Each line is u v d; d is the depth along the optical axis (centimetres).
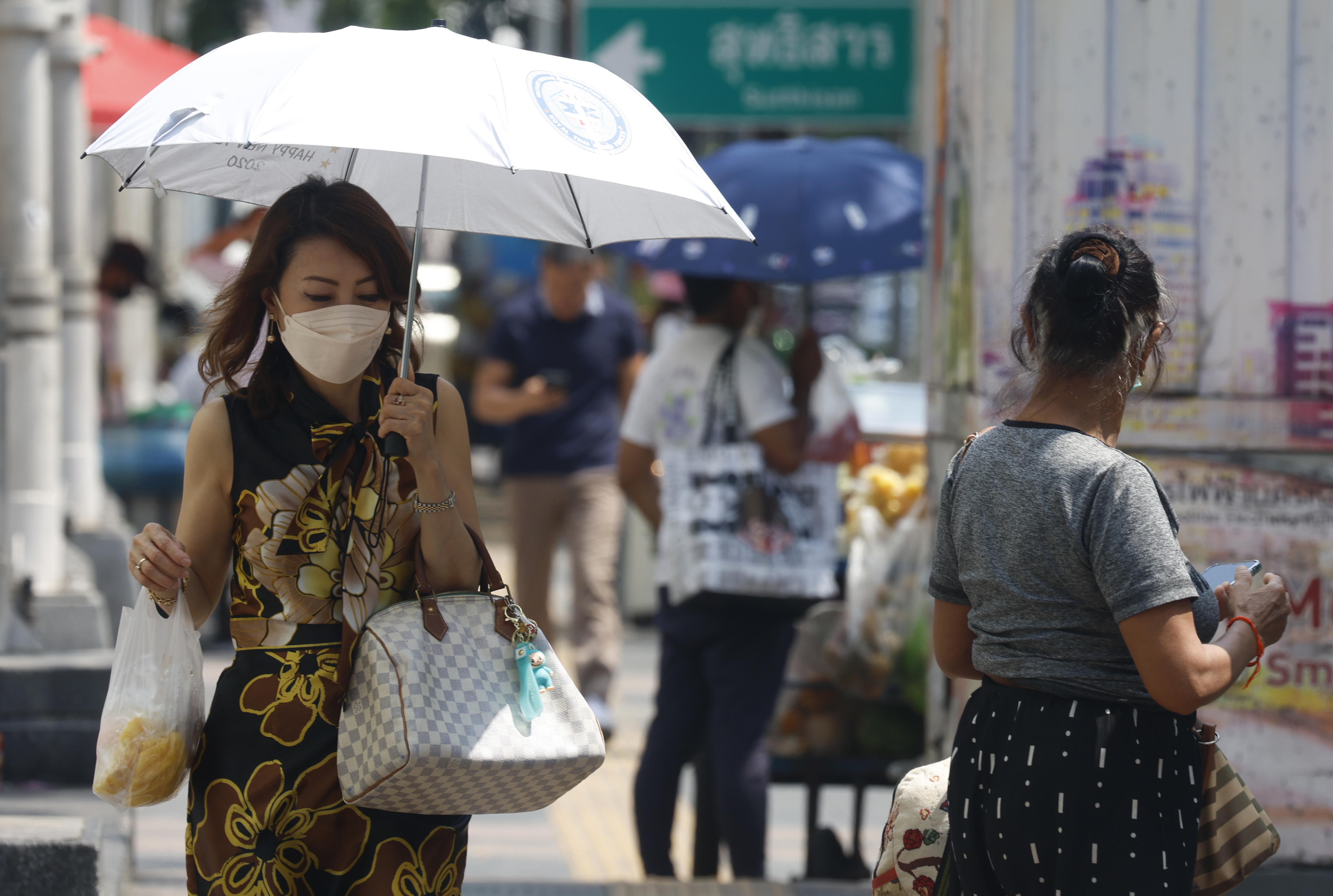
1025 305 1001
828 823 2392
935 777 1127
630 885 1648
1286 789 1516
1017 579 950
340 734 972
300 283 979
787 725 1919
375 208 1010
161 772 990
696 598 1802
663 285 4481
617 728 2972
